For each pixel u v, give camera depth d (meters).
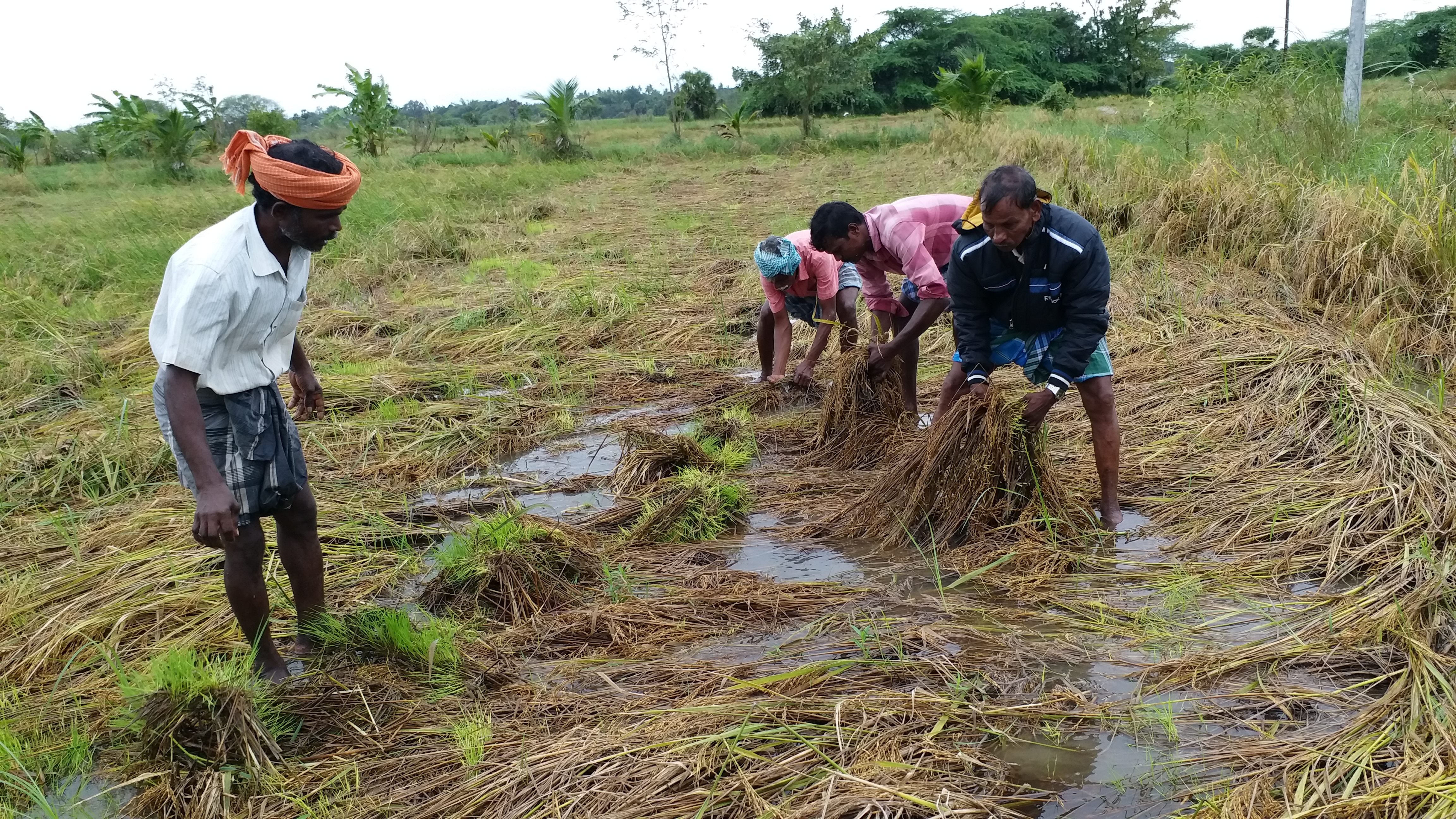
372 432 5.28
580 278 8.97
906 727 2.62
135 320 8.16
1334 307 6.24
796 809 2.30
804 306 5.74
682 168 22.73
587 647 3.21
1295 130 9.38
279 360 2.89
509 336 7.29
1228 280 7.04
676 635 3.25
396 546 4.07
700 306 7.91
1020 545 3.72
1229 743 2.52
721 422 5.22
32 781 2.45
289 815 2.42
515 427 5.48
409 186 17.22
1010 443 3.82
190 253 2.54
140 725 2.58
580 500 4.55
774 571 3.75
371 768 2.58
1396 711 2.54
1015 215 3.40
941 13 51.34
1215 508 3.95
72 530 4.20
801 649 3.11
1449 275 6.03
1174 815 2.27
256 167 2.57
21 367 6.52
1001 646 3.07
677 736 2.59
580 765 2.48
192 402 2.53
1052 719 2.67
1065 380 3.67
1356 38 10.99
